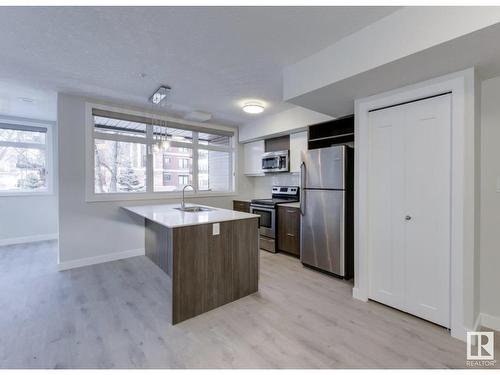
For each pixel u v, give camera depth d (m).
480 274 2.12
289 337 1.96
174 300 2.16
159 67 2.59
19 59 2.42
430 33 1.58
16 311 2.32
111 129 3.91
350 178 3.14
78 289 2.81
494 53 1.65
